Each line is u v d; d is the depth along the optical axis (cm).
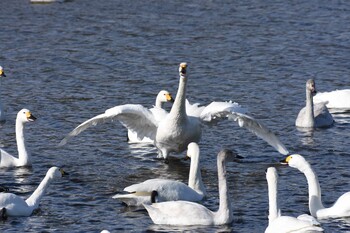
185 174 2311
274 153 2502
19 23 4453
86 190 2144
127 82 3381
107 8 4812
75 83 3359
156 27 4334
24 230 1855
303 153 2489
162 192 1980
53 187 2164
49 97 3155
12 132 2764
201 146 2578
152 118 2417
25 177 2256
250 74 3503
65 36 4166
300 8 4744
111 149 2542
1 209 1919
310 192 1969
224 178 1897
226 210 1892
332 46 3956
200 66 3631
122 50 3894
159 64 3659
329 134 2731
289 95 3198
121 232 1841
